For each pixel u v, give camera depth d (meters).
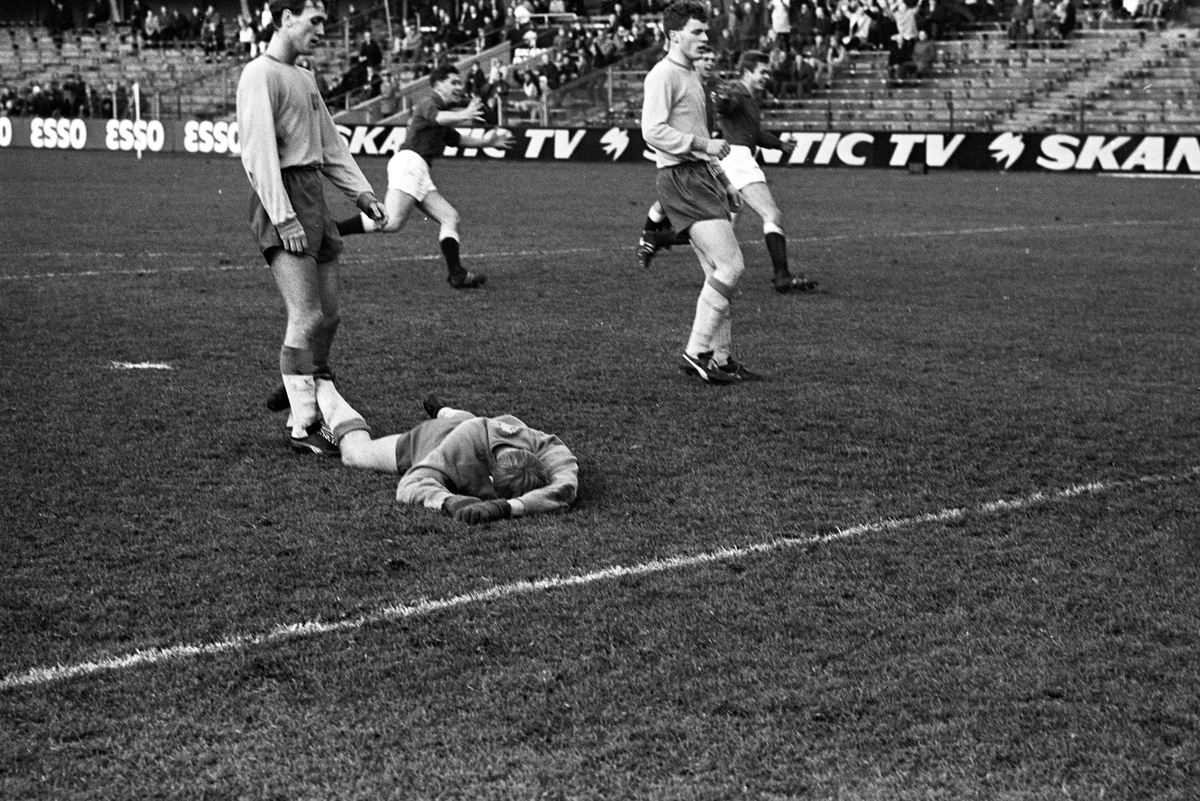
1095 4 34.12
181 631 4.20
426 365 8.29
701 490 5.73
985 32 34.28
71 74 41.84
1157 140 27.61
